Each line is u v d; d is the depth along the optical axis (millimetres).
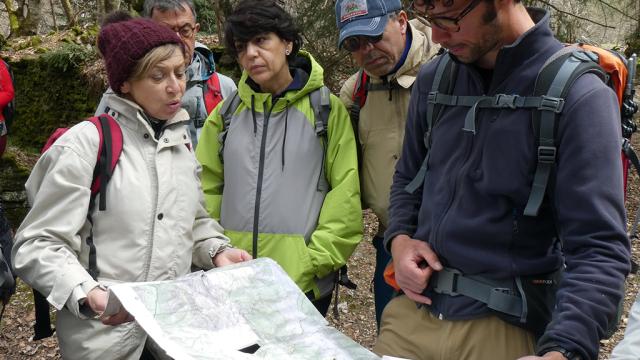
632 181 6074
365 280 4566
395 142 2266
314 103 2338
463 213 1460
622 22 6609
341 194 2250
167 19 2822
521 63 1389
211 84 3027
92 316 1564
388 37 2160
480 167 1433
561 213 1325
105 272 1683
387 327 1678
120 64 1701
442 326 1535
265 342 1341
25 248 1627
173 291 1392
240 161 2342
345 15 2193
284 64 2342
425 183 1603
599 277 1232
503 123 1391
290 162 2289
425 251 1544
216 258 1874
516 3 1394
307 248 2229
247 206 2305
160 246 1732
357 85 2381
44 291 1591
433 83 1612
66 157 1656
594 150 1271
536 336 1464
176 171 1815
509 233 1407
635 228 1854
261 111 2354
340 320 4070
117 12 2801
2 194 5215
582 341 1198
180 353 1226
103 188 1688
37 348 3650
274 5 2309
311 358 1302
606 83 1391
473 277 1463
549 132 1324
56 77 5754
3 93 4266
